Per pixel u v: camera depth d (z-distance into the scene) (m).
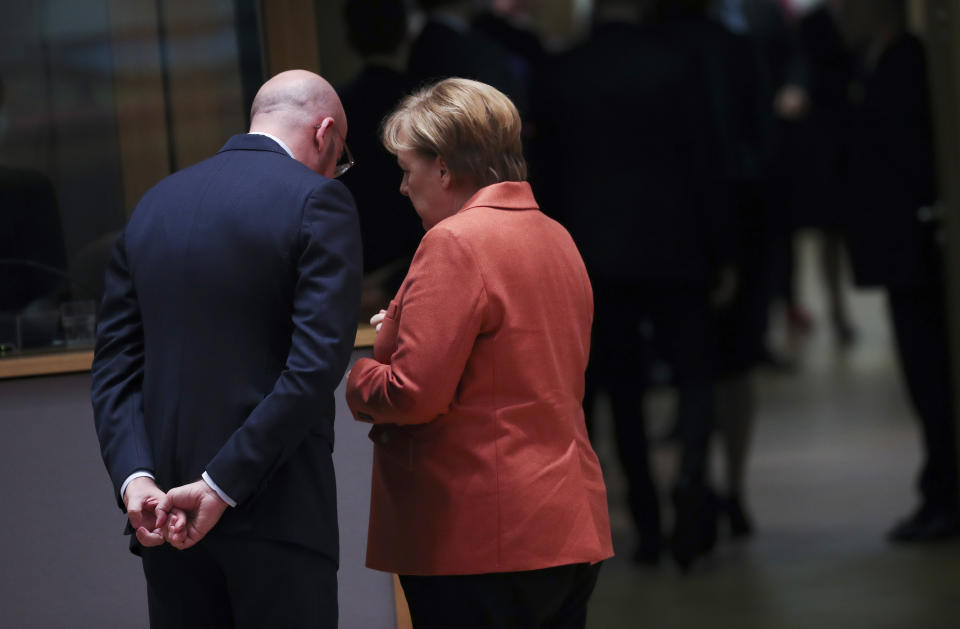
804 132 14.36
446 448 6.48
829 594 12.82
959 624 11.76
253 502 6.50
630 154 13.65
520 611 6.51
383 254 10.26
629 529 14.60
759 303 14.63
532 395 6.50
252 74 10.53
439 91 6.84
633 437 14.23
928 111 14.03
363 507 9.67
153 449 6.67
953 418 14.30
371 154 10.26
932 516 14.41
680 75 13.60
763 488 16.17
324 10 10.38
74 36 10.53
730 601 12.78
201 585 6.90
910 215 14.28
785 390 20.20
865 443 17.42
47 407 9.48
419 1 11.02
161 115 10.59
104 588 9.59
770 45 13.95
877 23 14.05
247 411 6.50
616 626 12.28
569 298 6.83
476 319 6.32
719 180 13.96
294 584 6.68
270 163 6.81
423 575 6.54
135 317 6.99
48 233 10.53
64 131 10.56
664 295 14.09
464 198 6.82
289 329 6.66
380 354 6.82
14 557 9.52
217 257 6.56
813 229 14.52
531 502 6.41
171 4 10.52
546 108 13.52
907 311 14.48
